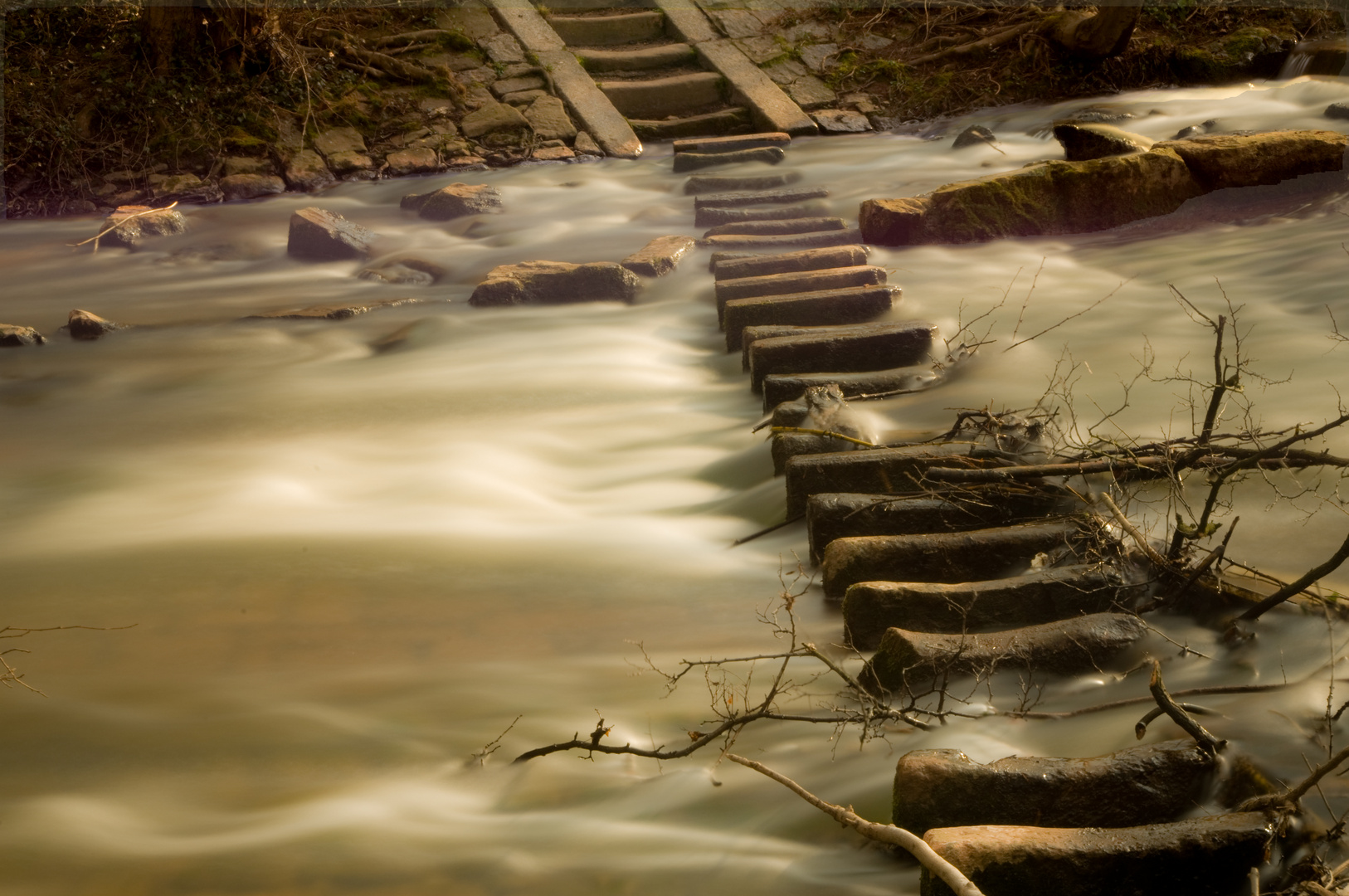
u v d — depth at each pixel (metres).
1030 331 7.39
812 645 4.16
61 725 3.93
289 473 6.33
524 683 4.09
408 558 5.16
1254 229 9.25
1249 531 4.48
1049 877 2.70
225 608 4.74
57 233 13.28
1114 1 15.46
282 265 11.76
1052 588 4.05
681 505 5.72
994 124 15.23
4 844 3.32
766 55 16.83
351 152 14.83
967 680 3.68
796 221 10.70
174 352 8.89
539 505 5.84
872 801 3.28
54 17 15.45
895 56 17.02
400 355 8.48
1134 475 4.75
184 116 14.73
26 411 7.70
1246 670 3.67
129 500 6.06
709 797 3.39
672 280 9.59
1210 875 2.72
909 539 4.46
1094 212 9.73
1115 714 3.49
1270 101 14.19
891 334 6.83
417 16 17.09
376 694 4.06
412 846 3.27
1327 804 2.87
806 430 5.50
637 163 14.93
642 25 17.45
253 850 3.28
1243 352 6.66
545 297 9.33
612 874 3.12
